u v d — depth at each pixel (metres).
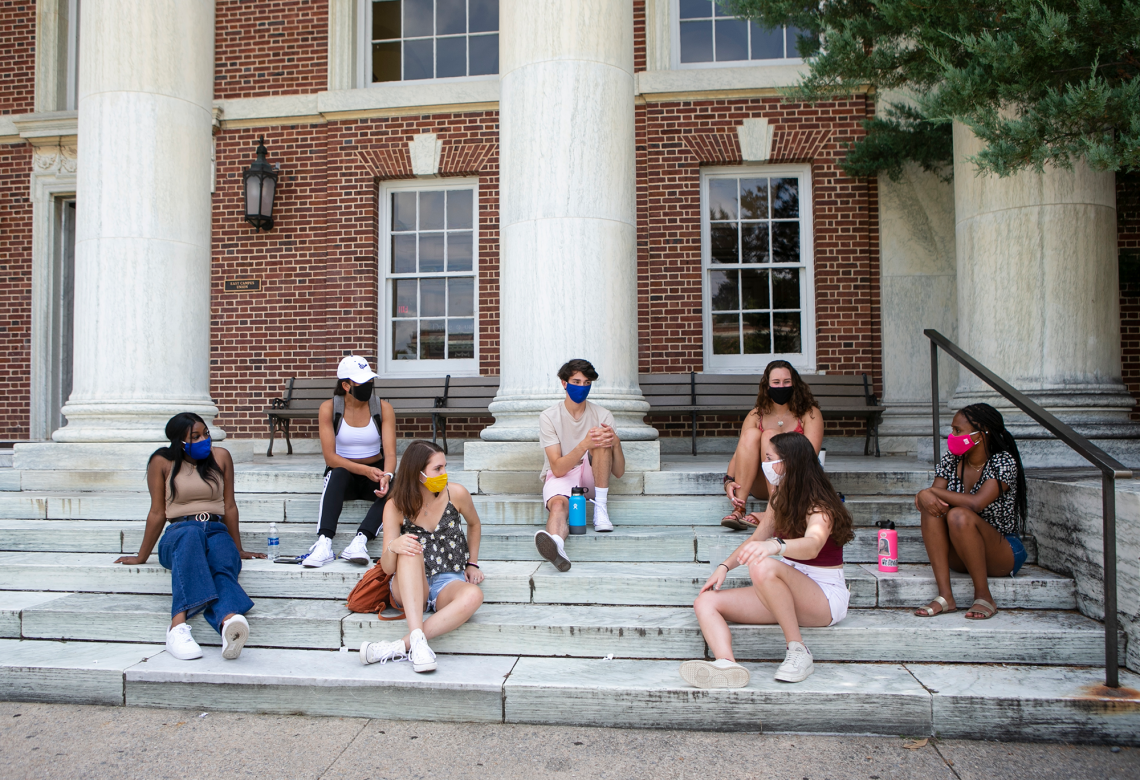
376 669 3.70
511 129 5.93
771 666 3.74
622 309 5.86
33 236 10.41
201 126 6.79
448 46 10.21
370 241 9.82
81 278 6.45
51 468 6.18
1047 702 3.29
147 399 6.32
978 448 4.26
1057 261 5.75
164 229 6.45
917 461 6.84
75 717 3.59
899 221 9.00
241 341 9.98
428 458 3.94
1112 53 4.24
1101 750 3.23
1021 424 5.64
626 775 3.02
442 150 9.75
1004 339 5.89
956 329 8.88
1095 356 5.73
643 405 5.85
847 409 8.30
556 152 5.74
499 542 4.82
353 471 4.87
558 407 5.05
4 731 3.44
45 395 10.41
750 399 8.77
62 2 10.67
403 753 3.21
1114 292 5.88
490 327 9.61
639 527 5.15
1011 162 4.20
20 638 4.27
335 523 4.75
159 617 4.20
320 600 4.40
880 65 5.03
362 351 9.72
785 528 3.80
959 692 3.37
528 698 3.50
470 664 3.79
